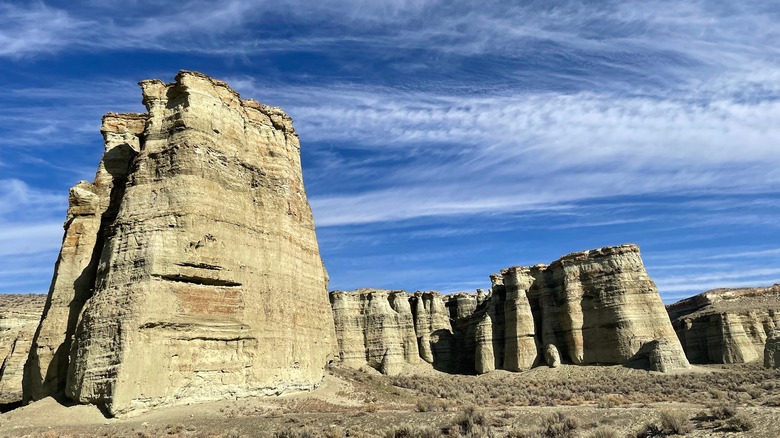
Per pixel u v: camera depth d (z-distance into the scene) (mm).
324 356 49094
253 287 40312
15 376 52281
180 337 33938
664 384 59500
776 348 68375
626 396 48781
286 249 45906
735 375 62750
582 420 27969
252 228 42156
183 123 39312
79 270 41281
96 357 31719
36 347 38562
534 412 32188
